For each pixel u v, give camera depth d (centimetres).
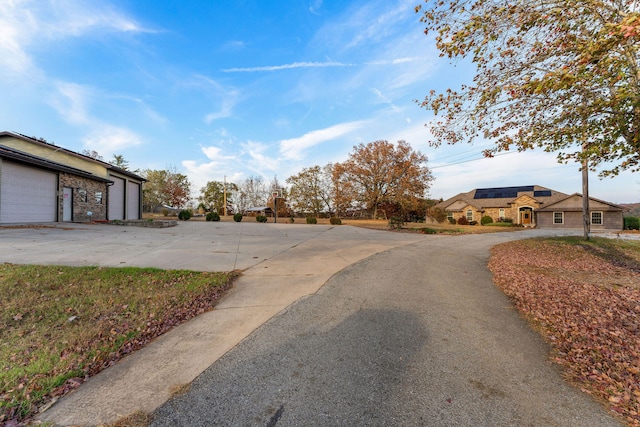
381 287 546
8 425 198
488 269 773
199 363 279
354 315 406
